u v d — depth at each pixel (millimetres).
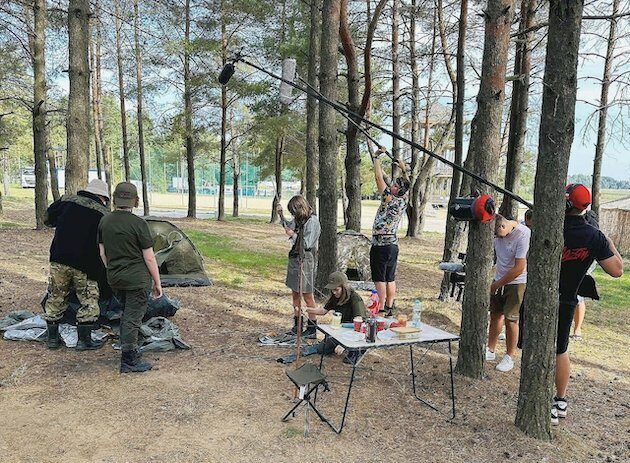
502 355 5465
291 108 19422
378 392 4266
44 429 3434
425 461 3203
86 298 4961
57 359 4746
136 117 25797
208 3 19453
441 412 3914
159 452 3189
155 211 32969
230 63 4551
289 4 18000
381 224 6285
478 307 4574
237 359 4969
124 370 4465
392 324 4133
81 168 9766
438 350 5508
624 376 5156
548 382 3523
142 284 4461
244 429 3516
